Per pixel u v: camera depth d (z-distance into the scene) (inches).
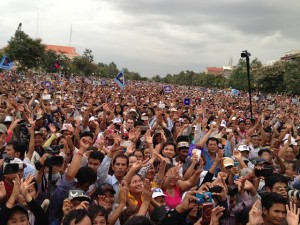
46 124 462.9
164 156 321.7
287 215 180.1
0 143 302.4
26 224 174.4
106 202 213.2
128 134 378.3
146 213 216.4
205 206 183.2
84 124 497.4
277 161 359.9
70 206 190.2
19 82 1461.6
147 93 1706.4
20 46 2393.0
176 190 260.8
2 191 191.9
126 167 261.6
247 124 586.2
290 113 899.4
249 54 591.5
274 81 2738.7
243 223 211.6
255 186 264.7
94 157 262.2
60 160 228.7
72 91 1160.8
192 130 487.5
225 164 273.4
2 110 478.0
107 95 1155.3
